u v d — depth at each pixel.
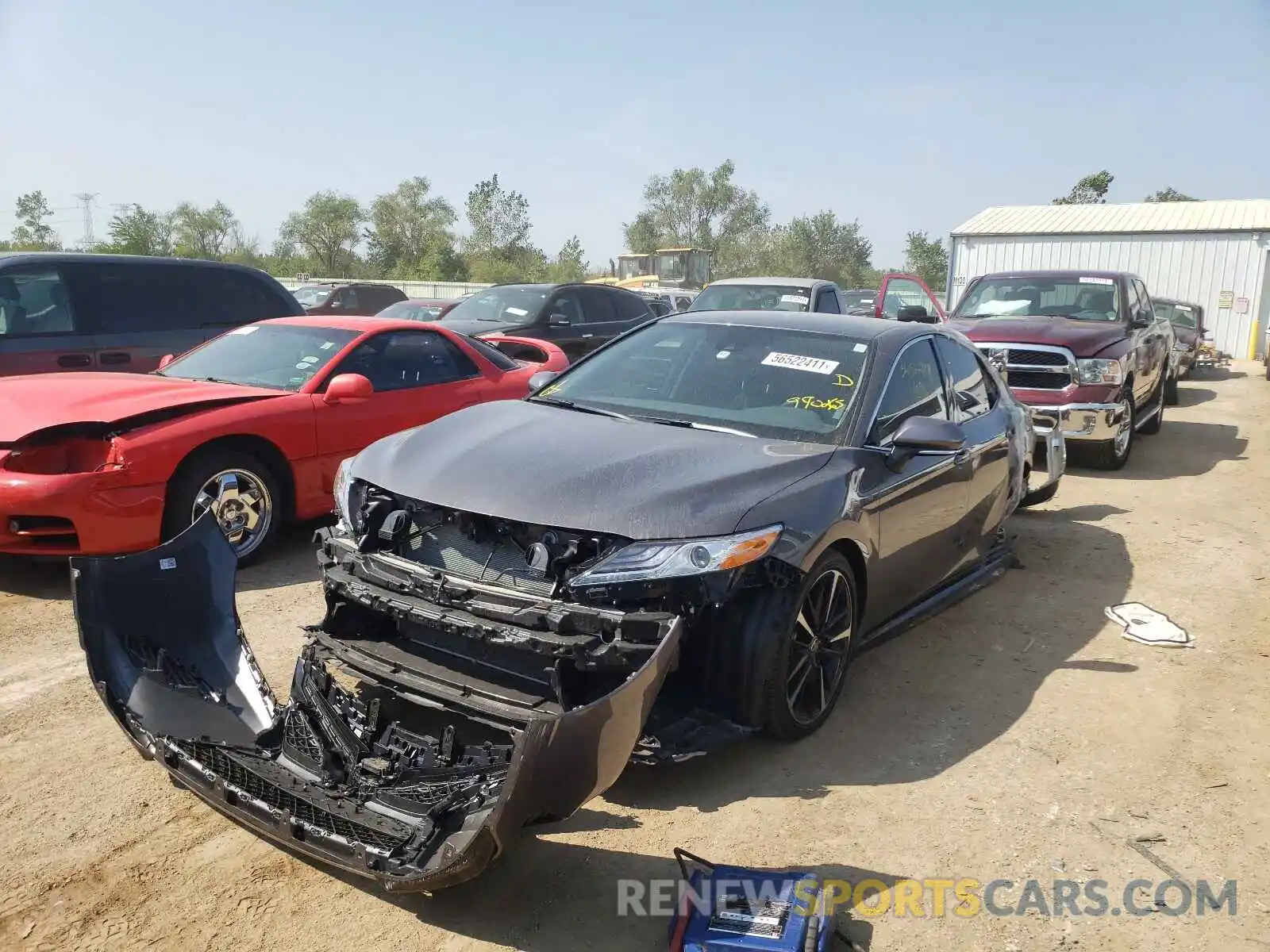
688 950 2.61
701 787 3.57
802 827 3.34
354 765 3.13
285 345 6.71
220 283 8.59
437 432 4.04
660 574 3.13
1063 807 3.53
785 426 4.18
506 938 2.77
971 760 3.85
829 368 4.46
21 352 7.24
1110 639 5.21
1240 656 5.01
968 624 5.38
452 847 2.64
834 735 4.01
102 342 7.70
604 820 3.34
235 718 3.43
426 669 3.31
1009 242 29.02
